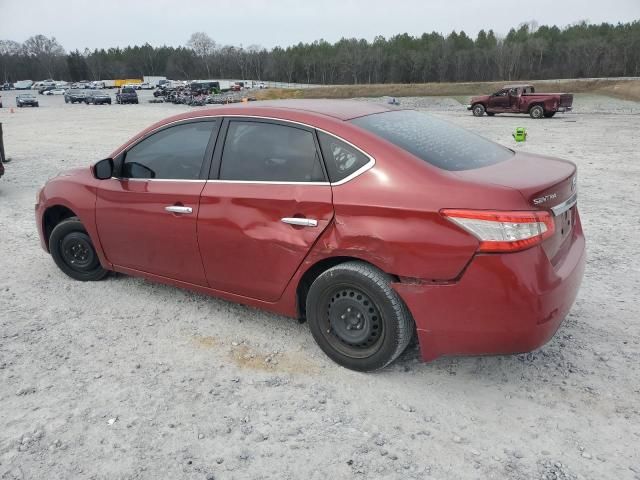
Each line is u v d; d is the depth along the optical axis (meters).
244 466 2.66
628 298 4.53
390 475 2.59
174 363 3.62
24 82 118.25
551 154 13.98
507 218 2.79
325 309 3.47
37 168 12.51
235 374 3.48
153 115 34.91
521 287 2.82
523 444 2.79
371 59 130.62
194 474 2.61
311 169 3.42
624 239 6.24
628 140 17.45
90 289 4.89
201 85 69.50
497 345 2.96
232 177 3.75
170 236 4.07
